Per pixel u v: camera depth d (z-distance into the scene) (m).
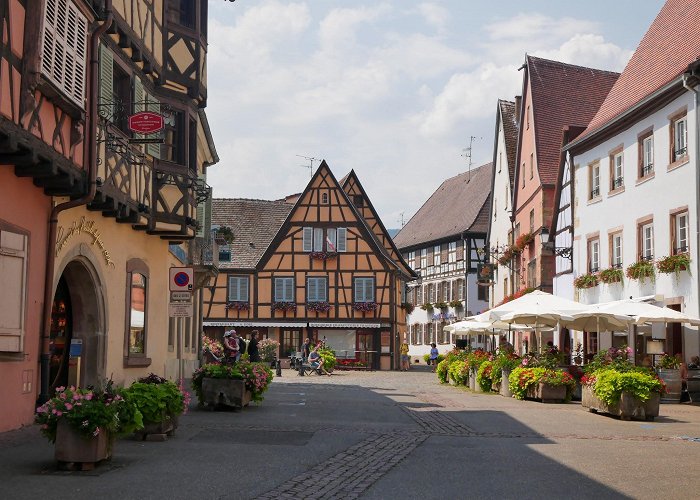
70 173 13.71
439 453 12.00
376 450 12.20
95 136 14.57
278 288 55.69
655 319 23.34
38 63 11.97
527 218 44.56
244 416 16.81
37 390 14.19
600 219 32.72
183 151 20.47
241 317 55.69
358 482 9.45
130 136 17.66
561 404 21.70
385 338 55.25
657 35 32.38
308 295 55.53
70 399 9.62
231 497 8.31
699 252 25.05
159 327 21.98
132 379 19.80
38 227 14.01
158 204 19.56
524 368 23.23
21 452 10.79
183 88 20.58
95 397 9.84
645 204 28.88
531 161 43.50
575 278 35.16
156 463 10.30
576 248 35.19
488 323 33.59
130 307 19.50
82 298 17.14
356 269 55.44
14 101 11.49
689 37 28.36
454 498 8.59
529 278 43.50
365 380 36.44
